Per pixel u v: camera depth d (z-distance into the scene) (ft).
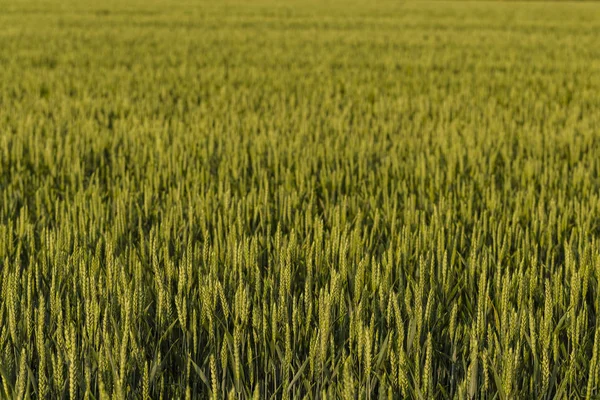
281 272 9.89
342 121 29.78
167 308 9.82
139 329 9.76
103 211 15.71
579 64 55.31
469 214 16.06
